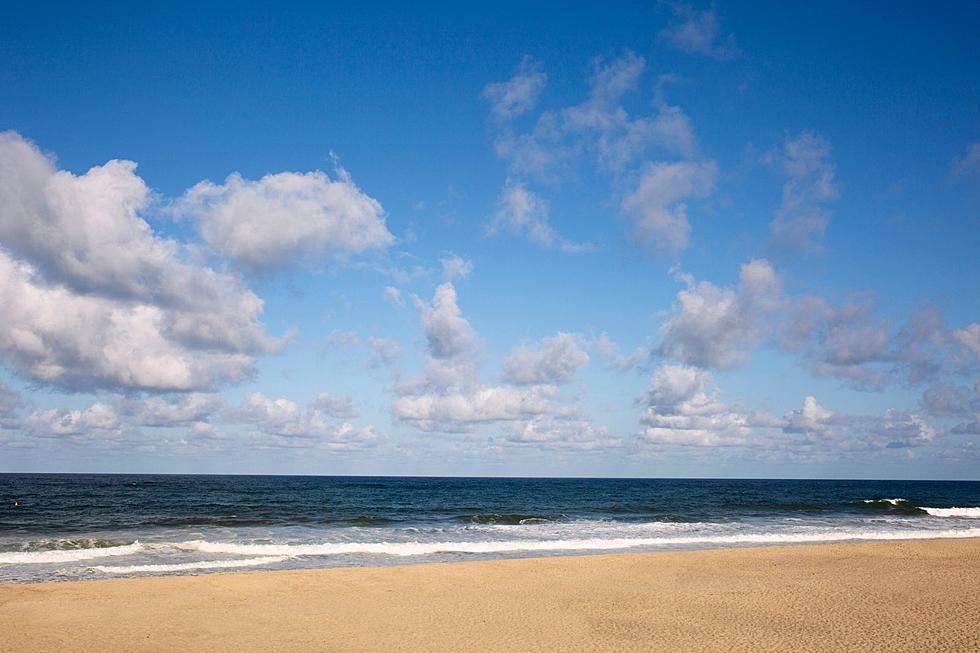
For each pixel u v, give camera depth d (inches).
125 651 477.4
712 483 6697.8
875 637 515.2
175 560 900.6
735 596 671.8
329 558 939.3
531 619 575.8
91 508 1891.0
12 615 568.4
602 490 3969.0
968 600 652.7
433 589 698.8
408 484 4763.8
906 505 2329.0
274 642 503.2
